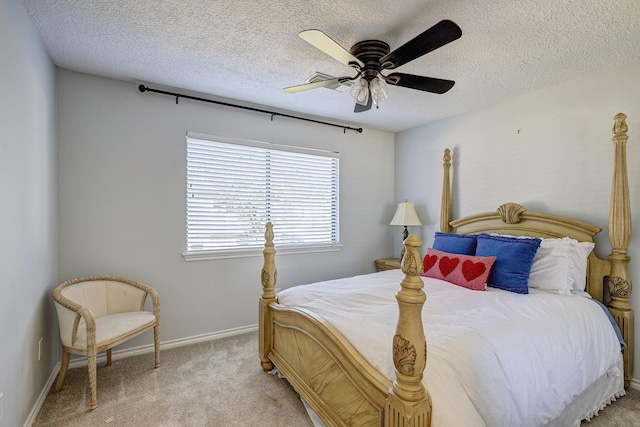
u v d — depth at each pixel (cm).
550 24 182
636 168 224
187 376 236
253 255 332
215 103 308
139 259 277
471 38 197
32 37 186
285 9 173
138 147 276
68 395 209
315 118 369
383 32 193
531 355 152
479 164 328
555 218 259
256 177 336
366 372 136
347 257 400
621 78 232
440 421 114
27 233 178
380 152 425
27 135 178
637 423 185
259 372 242
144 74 258
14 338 158
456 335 148
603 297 234
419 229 400
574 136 256
